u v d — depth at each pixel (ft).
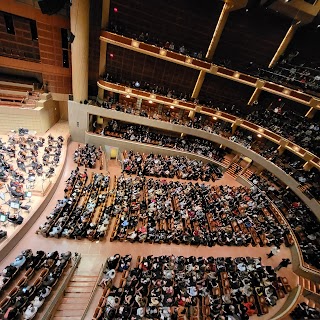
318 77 59.88
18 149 56.54
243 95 74.23
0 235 36.04
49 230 41.01
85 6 50.19
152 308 33.04
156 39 63.77
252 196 61.82
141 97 68.49
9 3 50.80
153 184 57.77
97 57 64.90
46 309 30.25
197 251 46.09
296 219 54.34
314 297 40.83
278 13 60.08
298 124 65.77
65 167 58.29
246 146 71.05
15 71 63.26
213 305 34.65
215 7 60.44
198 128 73.36
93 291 34.88
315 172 61.52
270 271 42.86
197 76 71.26
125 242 44.47
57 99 68.28
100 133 69.05
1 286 30.76
